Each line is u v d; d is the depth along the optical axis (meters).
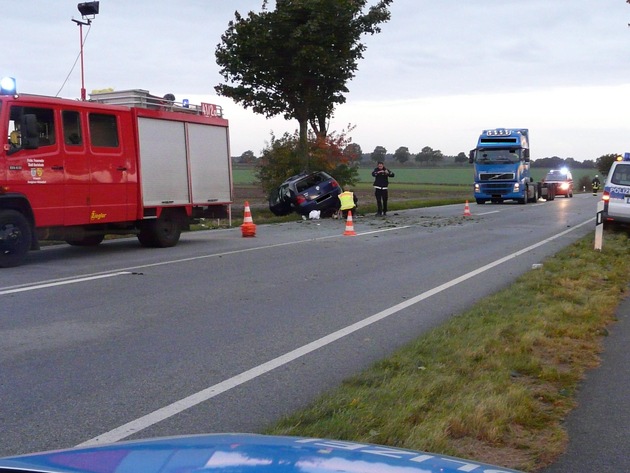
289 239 18.88
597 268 12.61
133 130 15.35
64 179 13.66
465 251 16.19
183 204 16.88
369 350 7.46
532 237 19.44
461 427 4.89
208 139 17.75
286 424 5.01
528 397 5.58
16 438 5.00
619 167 19.53
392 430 4.71
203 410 5.60
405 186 87.06
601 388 6.13
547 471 4.48
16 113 12.81
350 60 31.06
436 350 7.00
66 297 10.19
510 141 38.97
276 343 7.73
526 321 8.24
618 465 4.58
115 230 15.34
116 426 5.24
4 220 12.71
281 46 30.30
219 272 12.71
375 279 12.12
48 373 6.58
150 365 6.87
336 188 27.97
